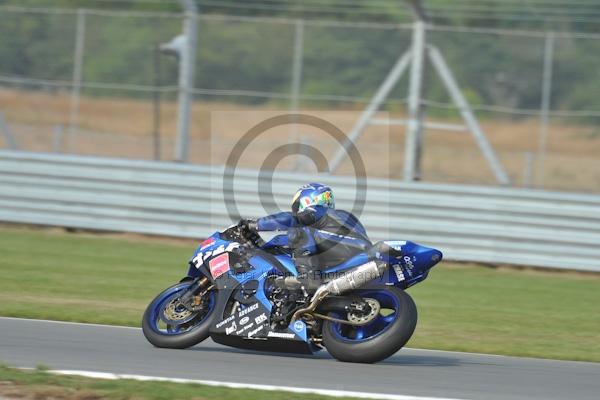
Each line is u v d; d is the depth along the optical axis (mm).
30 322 31234
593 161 85062
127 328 31391
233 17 59844
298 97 58844
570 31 69062
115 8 91688
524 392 22953
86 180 57188
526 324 37469
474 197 52500
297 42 61406
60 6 89188
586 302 43906
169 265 48219
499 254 52281
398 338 24766
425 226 52844
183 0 58906
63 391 19953
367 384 22891
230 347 28859
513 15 57094
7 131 64812
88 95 63281
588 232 51531
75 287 40500
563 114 56312
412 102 55750
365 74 60844
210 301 27922
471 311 40062
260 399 20109
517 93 59531
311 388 22031
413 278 25844
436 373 25062
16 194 57938
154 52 60281
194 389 20734
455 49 60281
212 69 62438
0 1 85188
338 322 25516
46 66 62281
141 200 56375
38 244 52375
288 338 26000
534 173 81875
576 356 30125
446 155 83938
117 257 49781
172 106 96688
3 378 20875
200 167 55750
